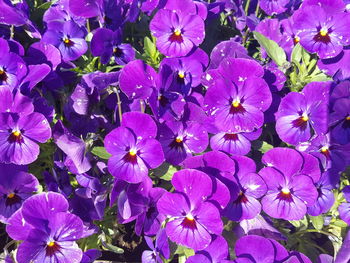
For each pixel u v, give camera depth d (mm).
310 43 233
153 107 212
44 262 202
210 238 203
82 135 237
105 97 233
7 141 205
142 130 207
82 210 224
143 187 220
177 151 226
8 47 215
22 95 198
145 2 258
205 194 199
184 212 206
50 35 248
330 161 229
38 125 203
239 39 296
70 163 220
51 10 260
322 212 229
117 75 218
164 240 215
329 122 220
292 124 224
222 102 219
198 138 224
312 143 224
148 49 255
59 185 224
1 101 201
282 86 232
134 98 215
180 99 222
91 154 222
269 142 286
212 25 302
